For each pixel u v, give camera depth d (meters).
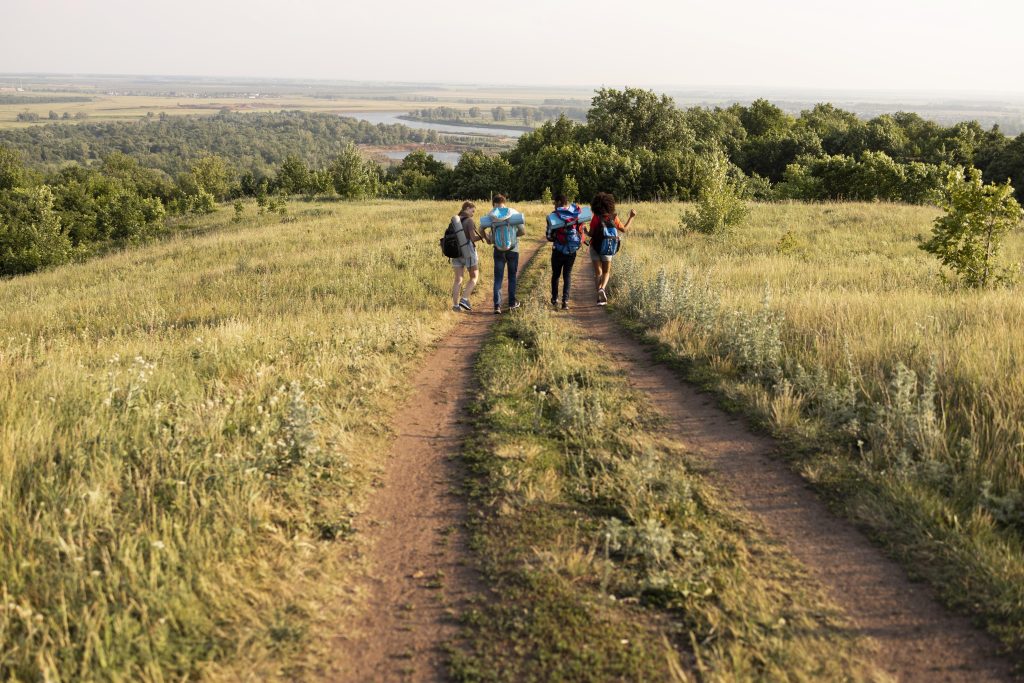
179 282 19.62
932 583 3.54
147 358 8.33
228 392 6.40
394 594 3.62
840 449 5.20
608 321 10.66
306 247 26.33
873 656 3.05
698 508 4.39
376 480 5.02
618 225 11.88
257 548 3.90
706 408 6.35
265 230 35.72
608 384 7.07
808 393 6.22
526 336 9.43
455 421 6.24
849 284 13.57
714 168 27.09
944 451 4.86
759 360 7.14
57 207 57.19
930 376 5.46
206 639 3.19
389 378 7.45
